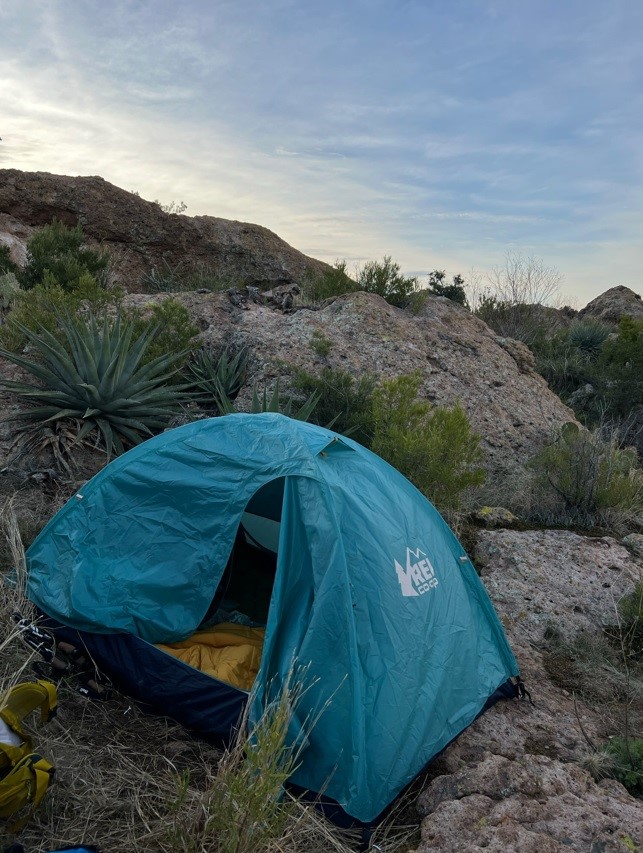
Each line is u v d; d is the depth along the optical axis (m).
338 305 9.94
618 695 4.74
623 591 5.84
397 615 3.79
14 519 5.27
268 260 18.28
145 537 4.14
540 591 5.76
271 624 3.55
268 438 4.18
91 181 16.73
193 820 3.01
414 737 3.62
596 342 16.00
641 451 10.48
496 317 16.30
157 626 3.93
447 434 6.57
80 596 4.11
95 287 9.73
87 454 6.74
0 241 14.59
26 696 3.18
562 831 3.13
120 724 3.87
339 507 3.91
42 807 3.21
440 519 4.72
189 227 17.61
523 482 7.78
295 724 3.39
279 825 2.90
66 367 6.77
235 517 3.95
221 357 8.55
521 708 4.42
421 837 3.28
